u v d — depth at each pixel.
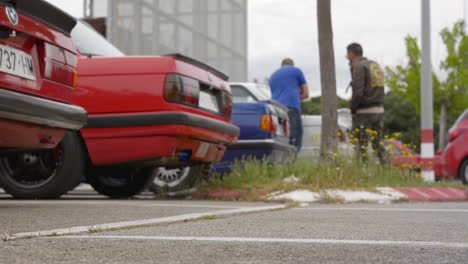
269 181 9.28
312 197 8.57
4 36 5.46
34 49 5.82
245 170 9.70
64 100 6.21
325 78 10.28
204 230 4.45
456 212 6.61
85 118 6.41
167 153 8.06
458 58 36.09
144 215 5.64
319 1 10.36
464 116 15.88
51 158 8.02
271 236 4.14
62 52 6.16
